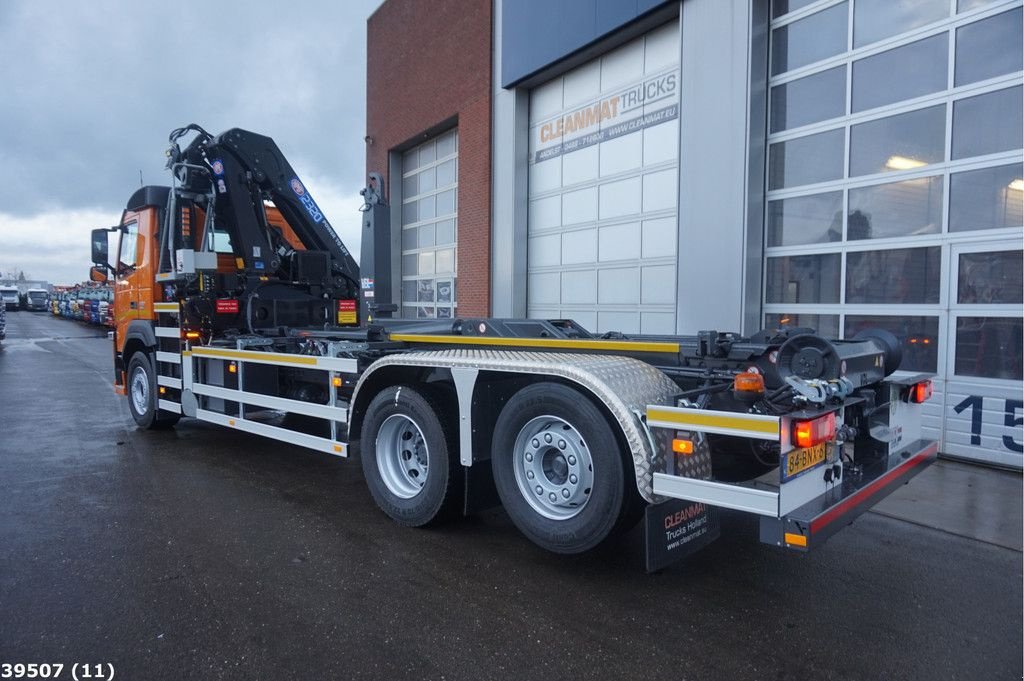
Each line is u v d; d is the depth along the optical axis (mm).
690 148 8758
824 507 3154
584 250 11125
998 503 5336
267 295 7879
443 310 14953
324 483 5941
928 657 3061
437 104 13984
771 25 8266
